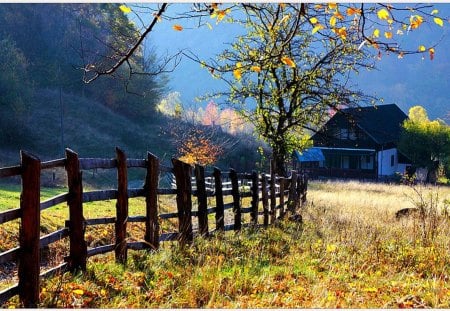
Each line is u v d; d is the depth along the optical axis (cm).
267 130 2362
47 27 6556
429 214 1227
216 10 512
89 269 715
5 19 6412
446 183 5734
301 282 722
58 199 661
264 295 638
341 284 712
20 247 569
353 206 2109
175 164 980
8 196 1881
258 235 1170
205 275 688
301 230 1321
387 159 6725
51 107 6209
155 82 7194
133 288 652
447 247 960
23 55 6150
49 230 1234
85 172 4075
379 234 1119
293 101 2308
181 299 611
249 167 5669
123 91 6688
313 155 6538
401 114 7762
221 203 1171
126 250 810
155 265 777
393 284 724
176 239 962
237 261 849
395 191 3500
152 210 884
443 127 6044
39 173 584
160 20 526
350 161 6862
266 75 2191
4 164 4528
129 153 5825
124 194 807
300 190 2131
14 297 587
